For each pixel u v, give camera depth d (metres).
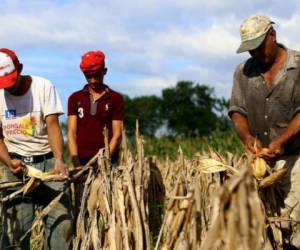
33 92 4.21
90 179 4.14
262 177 3.76
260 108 4.01
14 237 4.26
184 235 3.03
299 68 3.88
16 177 4.29
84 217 4.23
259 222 2.45
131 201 3.84
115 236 3.84
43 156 4.29
